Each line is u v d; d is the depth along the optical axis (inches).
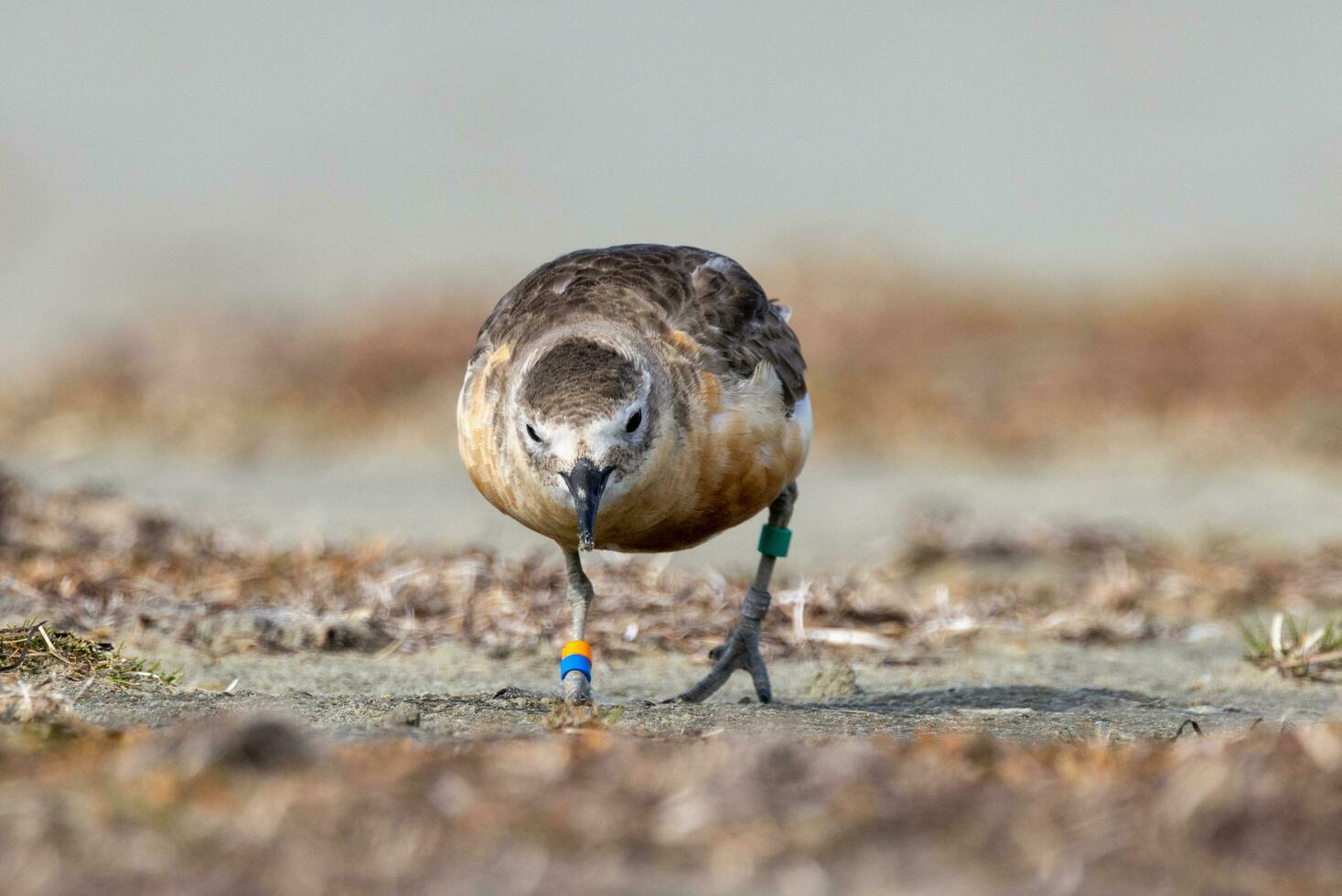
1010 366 821.2
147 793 213.6
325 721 272.8
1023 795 218.7
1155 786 220.7
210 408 775.1
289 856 197.2
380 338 887.7
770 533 362.9
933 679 383.6
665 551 343.9
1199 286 991.0
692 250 351.9
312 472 678.5
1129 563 520.7
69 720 259.8
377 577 456.8
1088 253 1115.3
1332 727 248.7
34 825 203.2
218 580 450.0
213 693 304.2
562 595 447.2
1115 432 735.7
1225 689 368.8
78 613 402.0
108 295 1054.4
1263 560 524.4
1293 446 711.7
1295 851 203.5
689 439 311.9
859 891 192.7
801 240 1064.2
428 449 731.4
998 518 588.4
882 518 592.4
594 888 192.7
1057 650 421.7
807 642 421.1
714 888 193.2
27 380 825.5
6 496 517.0
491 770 225.5
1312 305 913.5
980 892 192.4
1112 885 194.4
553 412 299.0
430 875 194.5
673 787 217.8
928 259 1059.3
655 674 387.9
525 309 332.5
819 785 217.2
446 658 389.4
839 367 818.2
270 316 981.2
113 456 703.1
